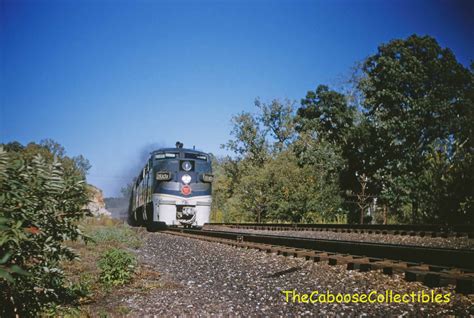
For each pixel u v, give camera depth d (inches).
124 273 289.0
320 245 423.2
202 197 898.7
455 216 733.3
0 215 142.6
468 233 564.1
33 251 177.0
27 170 176.1
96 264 355.9
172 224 880.9
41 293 188.4
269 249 438.6
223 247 518.9
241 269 341.7
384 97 1336.1
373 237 628.1
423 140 1323.8
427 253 321.4
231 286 274.8
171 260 422.9
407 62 1330.0
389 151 1289.4
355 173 1330.0
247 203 1428.4
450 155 812.0
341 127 1528.1
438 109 1272.1
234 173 2299.5
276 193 1304.1
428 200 784.9
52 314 192.2
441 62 1328.7
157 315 207.3
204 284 286.2
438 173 773.3
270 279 293.4
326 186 1226.0
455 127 1259.8
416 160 1245.1
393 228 716.7
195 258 425.7
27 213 162.4
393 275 277.9
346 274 297.1
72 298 219.8
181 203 881.5
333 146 1421.0
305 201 1210.0
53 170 187.5
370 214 1232.2
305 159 1425.9
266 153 2317.9
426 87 1346.0
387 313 197.2
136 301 238.1
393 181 1122.0
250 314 205.6
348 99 1595.7
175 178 889.5
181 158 903.1
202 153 934.4
